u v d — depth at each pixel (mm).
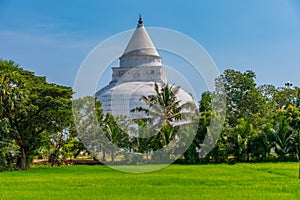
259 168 39438
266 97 81250
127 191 24016
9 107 40062
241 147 49969
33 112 42125
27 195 22672
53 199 21422
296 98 75312
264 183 27641
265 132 51250
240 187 25750
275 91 83500
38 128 43719
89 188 25359
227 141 50688
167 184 27156
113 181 28719
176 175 32844
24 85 41906
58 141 48250
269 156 52500
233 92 78062
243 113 75875
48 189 25156
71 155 50688
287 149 51031
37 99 41625
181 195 22516
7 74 40562
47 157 51688
